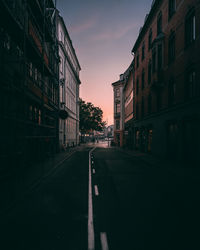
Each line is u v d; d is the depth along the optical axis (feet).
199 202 19.40
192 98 38.34
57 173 35.27
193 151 39.34
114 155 72.23
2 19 27.48
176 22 47.34
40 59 43.29
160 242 11.94
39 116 51.34
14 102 31.01
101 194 22.11
